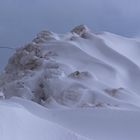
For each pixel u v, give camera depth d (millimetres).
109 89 39531
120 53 49281
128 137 18219
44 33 54000
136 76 45406
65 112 23109
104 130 19281
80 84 39688
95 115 22172
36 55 48812
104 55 48594
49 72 42594
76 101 36812
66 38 53062
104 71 44844
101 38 51906
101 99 36750
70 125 20578
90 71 44469
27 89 41156
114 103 36000
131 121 20656
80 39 51938
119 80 43938
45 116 22641
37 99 39812
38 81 42156
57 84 39906
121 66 47031
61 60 46625
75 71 43344
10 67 49844
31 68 46969
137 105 36281
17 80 44594
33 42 52000
